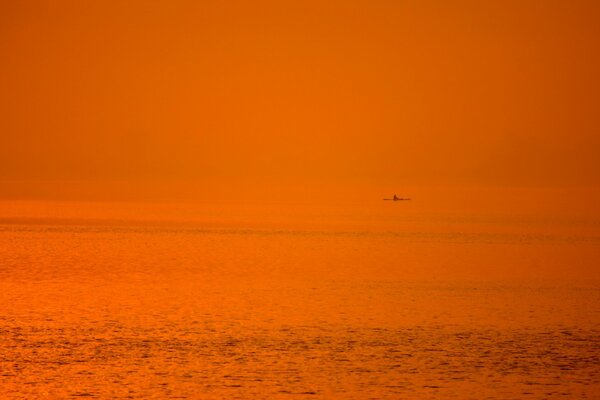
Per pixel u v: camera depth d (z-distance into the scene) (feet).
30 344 631.15
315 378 553.23
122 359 592.19
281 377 555.28
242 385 537.24
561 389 538.88
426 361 596.29
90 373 559.38
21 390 525.75
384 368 578.25
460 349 629.92
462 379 555.69
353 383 544.21
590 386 544.21
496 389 536.83
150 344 634.84
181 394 519.60
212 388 530.68
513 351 625.41
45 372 561.43
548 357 609.42
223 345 633.20
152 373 561.02
